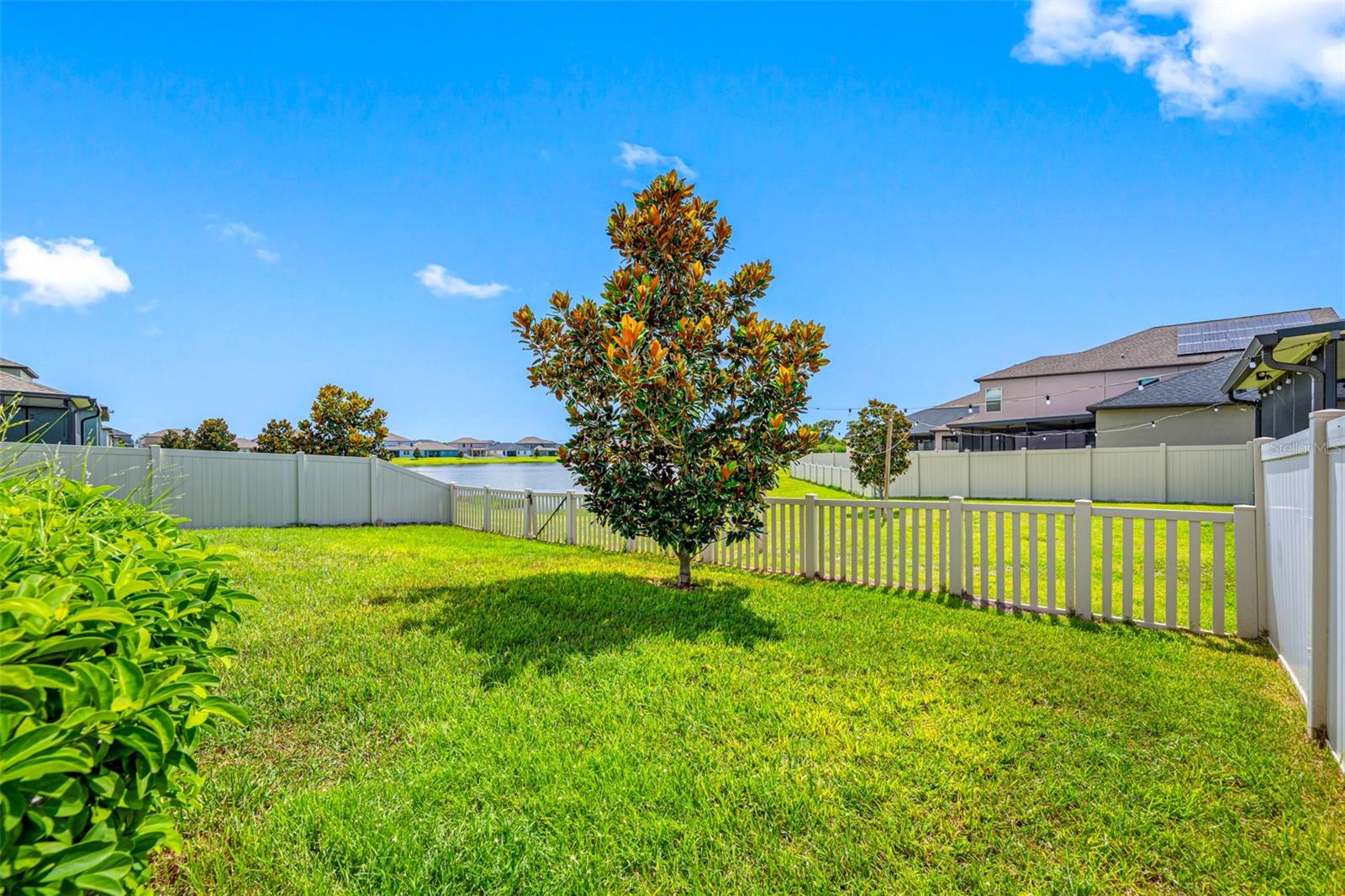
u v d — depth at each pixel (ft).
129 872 3.49
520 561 24.68
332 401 69.15
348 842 6.53
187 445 90.74
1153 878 6.17
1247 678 11.25
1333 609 8.44
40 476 6.85
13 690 2.98
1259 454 13.53
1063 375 82.74
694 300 19.61
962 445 97.30
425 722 9.49
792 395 18.01
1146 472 51.03
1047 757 8.37
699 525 18.62
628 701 10.32
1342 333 29.35
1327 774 7.92
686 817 7.10
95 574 4.09
